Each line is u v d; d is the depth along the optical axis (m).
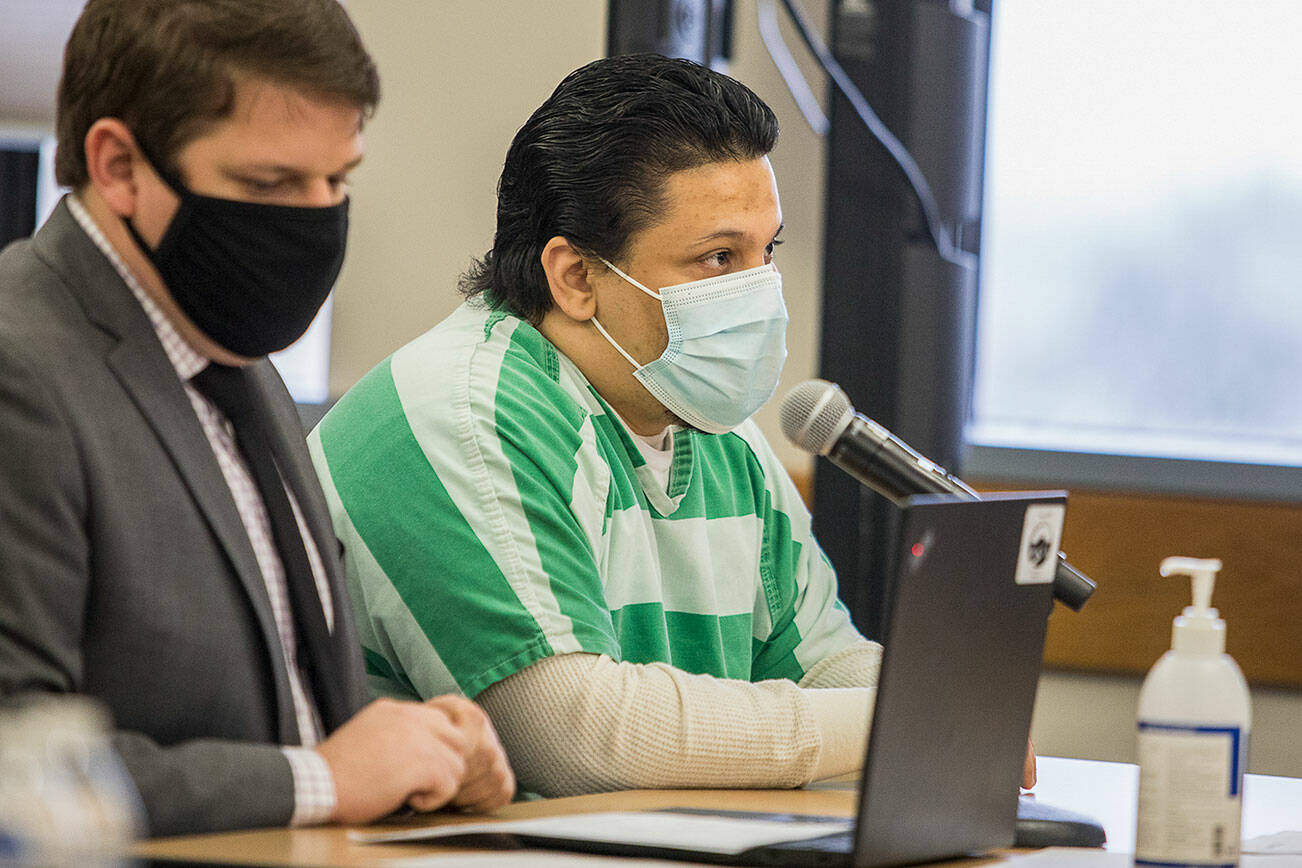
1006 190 9.70
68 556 3.16
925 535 3.00
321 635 3.81
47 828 1.81
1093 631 9.12
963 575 3.12
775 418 9.02
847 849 3.05
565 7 8.92
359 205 9.09
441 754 3.41
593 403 4.93
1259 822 4.21
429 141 9.04
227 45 3.36
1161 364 9.57
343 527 4.61
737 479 5.46
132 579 3.27
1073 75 9.62
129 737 3.04
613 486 4.82
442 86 9.03
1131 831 3.94
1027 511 3.30
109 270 3.48
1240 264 9.48
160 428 3.42
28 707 2.94
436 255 9.03
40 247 3.52
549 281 4.93
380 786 3.29
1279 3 9.38
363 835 3.10
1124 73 9.55
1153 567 9.12
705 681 4.30
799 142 9.10
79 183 3.53
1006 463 9.54
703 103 4.82
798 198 9.09
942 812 3.21
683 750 4.12
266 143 3.41
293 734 3.58
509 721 4.20
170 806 2.99
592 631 4.30
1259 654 9.03
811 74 9.08
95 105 3.45
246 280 3.51
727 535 5.30
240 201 3.44
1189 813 3.16
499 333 4.91
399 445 4.61
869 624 7.77
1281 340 9.46
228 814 3.08
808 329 9.05
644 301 4.84
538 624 4.23
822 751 4.26
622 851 3.06
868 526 7.77
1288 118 9.41
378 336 9.07
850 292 7.92
